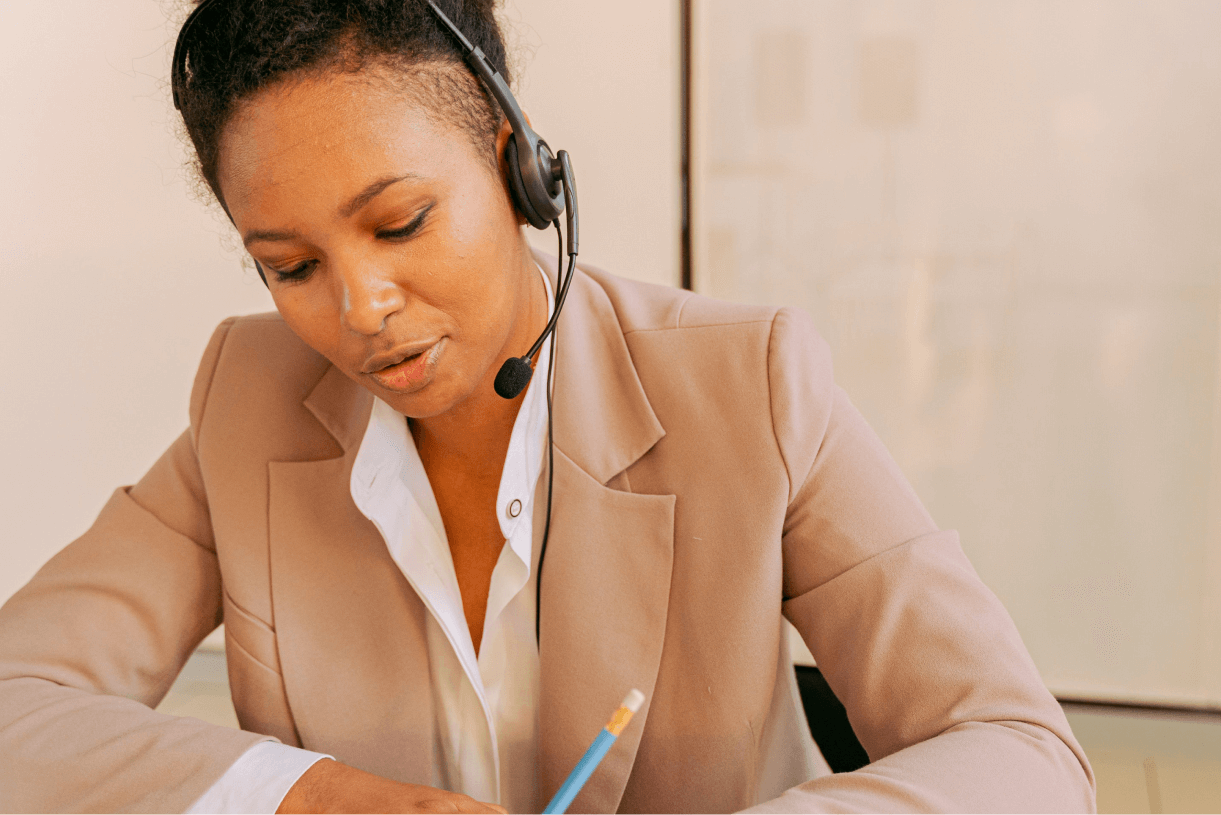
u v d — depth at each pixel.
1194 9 1.11
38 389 1.50
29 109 1.40
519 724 0.67
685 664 0.62
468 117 0.50
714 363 0.64
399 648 0.67
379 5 0.46
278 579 0.69
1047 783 0.47
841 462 0.62
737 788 0.62
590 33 1.28
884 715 0.55
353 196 0.46
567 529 0.63
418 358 0.52
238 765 0.54
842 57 1.22
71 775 0.56
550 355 0.64
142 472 1.52
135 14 1.35
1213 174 1.14
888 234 1.25
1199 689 1.26
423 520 0.66
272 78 0.45
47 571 0.74
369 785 0.52
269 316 0.79
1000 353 1.25
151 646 0.72
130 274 1.46
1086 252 1.20
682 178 1.30
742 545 0.60
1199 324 1.18
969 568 0.60
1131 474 1.24
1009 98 1.18
